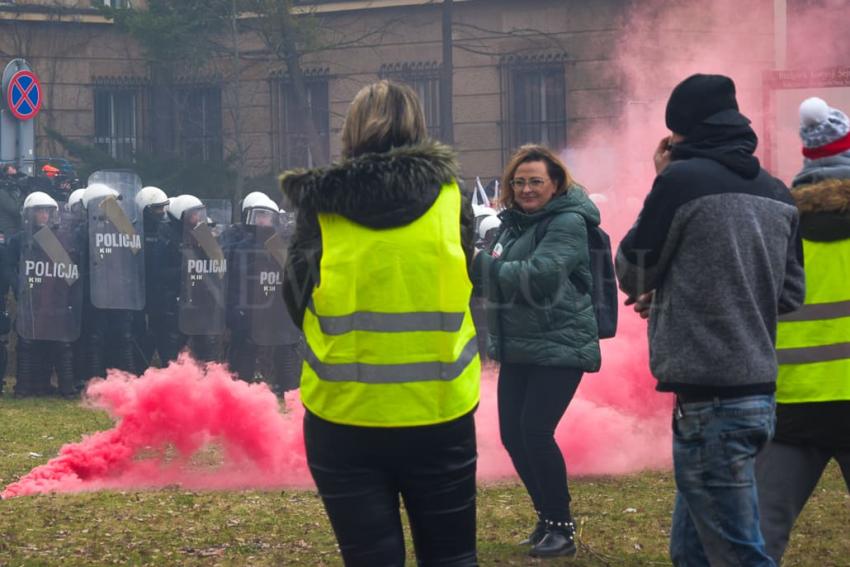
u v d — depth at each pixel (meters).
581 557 7.08
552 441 7.16
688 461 4.73
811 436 5.30
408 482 4.39
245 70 37.75
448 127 34.47
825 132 5.55
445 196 4.33
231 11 35.78
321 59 37.38
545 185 7.22
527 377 7.37
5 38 37.19
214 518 8.00
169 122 38.34
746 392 4.65
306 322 4.42
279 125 37.56
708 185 4.68
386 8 36.59
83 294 15.97
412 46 36.53
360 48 36.97
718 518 4.66
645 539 7.50
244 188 35.03
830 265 5.30
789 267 4.92
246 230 16.17
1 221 19.50
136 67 38.28
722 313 4.63
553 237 7.09
